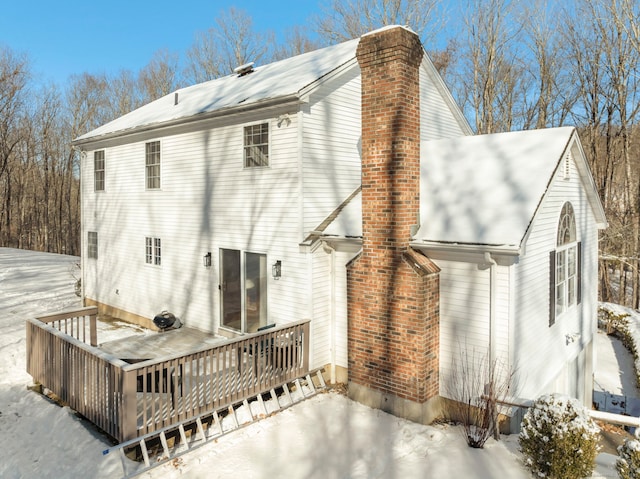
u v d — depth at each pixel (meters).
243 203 11.37
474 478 6.24
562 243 10.09
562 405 6.05
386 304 8.41
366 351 8.79
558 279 10.00
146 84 49.06
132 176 14.88
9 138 42.12
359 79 11.67
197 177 12.57
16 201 47.03
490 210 8.27
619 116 25.75
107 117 49.38
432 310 8.20
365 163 8.70
